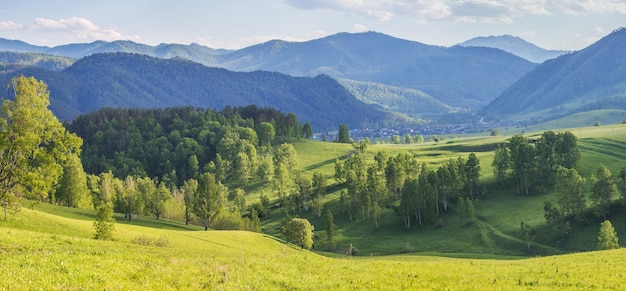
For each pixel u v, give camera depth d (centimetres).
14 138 6038
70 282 1978
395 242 14138
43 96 6338
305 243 12375
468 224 14538
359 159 19762
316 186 18488
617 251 5209
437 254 11625
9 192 6150
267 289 2352
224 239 8950
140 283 2147
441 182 16038
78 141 6391
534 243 12388
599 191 12756
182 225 13475
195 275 2464
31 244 3628
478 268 3850
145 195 14600
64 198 13200
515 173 16562
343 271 3378
